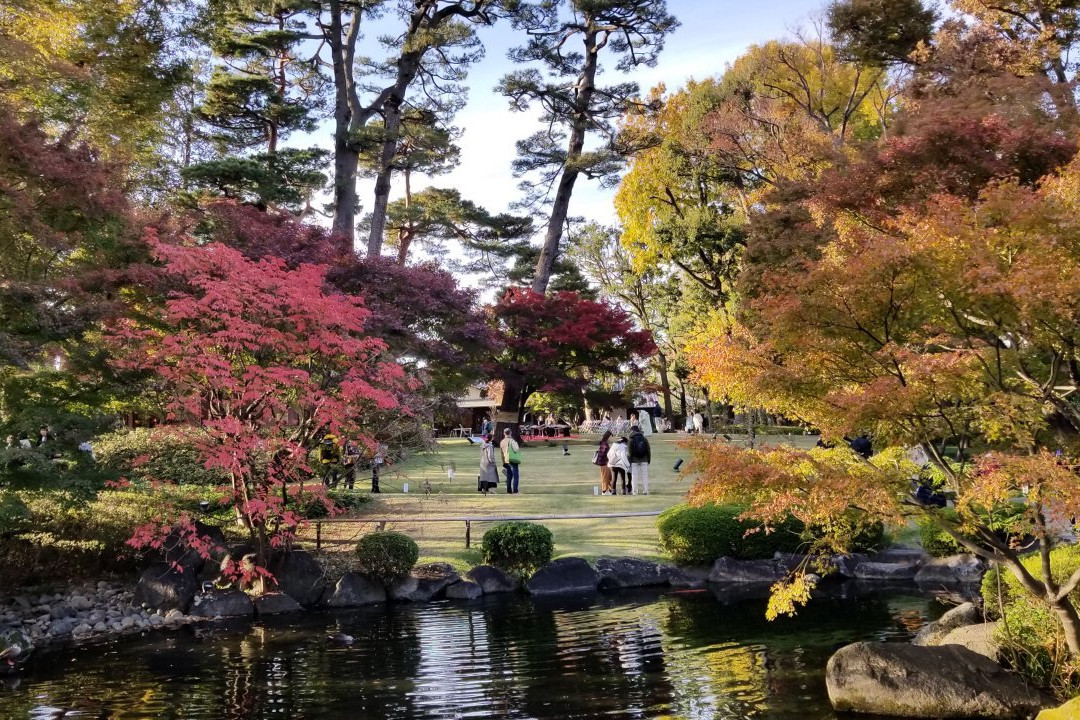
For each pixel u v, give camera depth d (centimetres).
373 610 1120
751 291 1730
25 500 1238
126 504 1346
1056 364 596
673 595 1191
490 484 1859
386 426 1526
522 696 718
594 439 3641
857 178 907
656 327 4431
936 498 798
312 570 1175
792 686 732
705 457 641
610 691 729
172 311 1086
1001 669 678
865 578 1279
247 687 763
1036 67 1578
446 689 744
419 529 1461
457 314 1850
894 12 2133
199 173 2192
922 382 559
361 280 1681
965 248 550
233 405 1188
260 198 2314
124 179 1459
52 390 1155
